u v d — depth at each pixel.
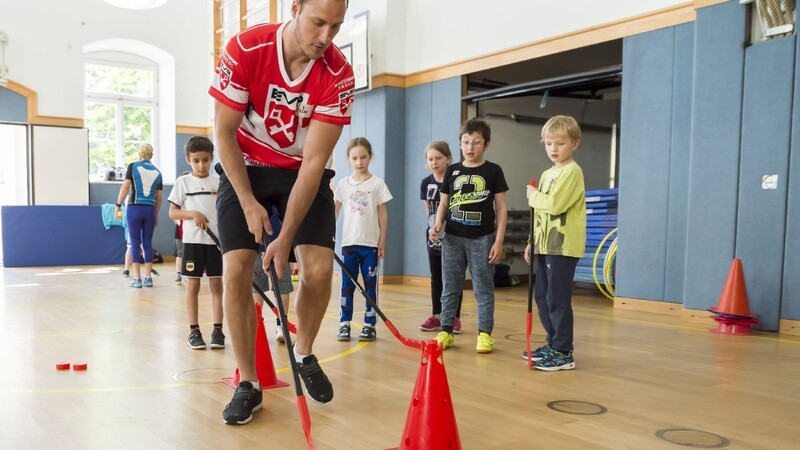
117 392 2.25
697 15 4.20
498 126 6.89
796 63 3.75
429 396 1.55
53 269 7.90
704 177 4.16
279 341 3.24
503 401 2.19
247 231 1.89
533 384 2.43
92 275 7.11
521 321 4.10
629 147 4.73
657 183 4.54
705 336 3.62
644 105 4.63
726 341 3.46
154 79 10.29
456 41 6.21
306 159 1.84
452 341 3.18
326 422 1.92
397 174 6.79
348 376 2.53
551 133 2.72
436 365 1.58
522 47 5.54
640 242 4.64
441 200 3.25
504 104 6.92
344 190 3.50
